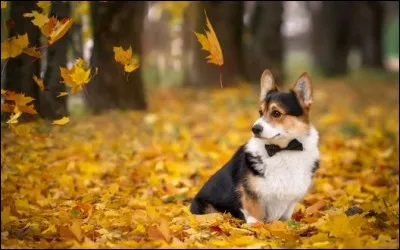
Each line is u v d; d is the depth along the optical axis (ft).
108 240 16.60
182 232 17.49
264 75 20.43
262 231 17.65
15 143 28.25
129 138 35.01
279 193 19.48
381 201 22.70
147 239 16.92
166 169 27.91
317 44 114.01
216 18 57.21
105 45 40.22
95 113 41.39
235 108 50.62
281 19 64.85
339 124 46.14
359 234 17.12
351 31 109.70
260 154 19.40
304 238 17.33
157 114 43.88
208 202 20.56
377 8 105.19
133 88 43.93
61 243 15.92
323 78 94.58
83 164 27.12
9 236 16.80
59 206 21.25
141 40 43.70
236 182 19.88
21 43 15.85
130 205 21.47
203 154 31.91
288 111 19.24
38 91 29.14
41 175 25.21
